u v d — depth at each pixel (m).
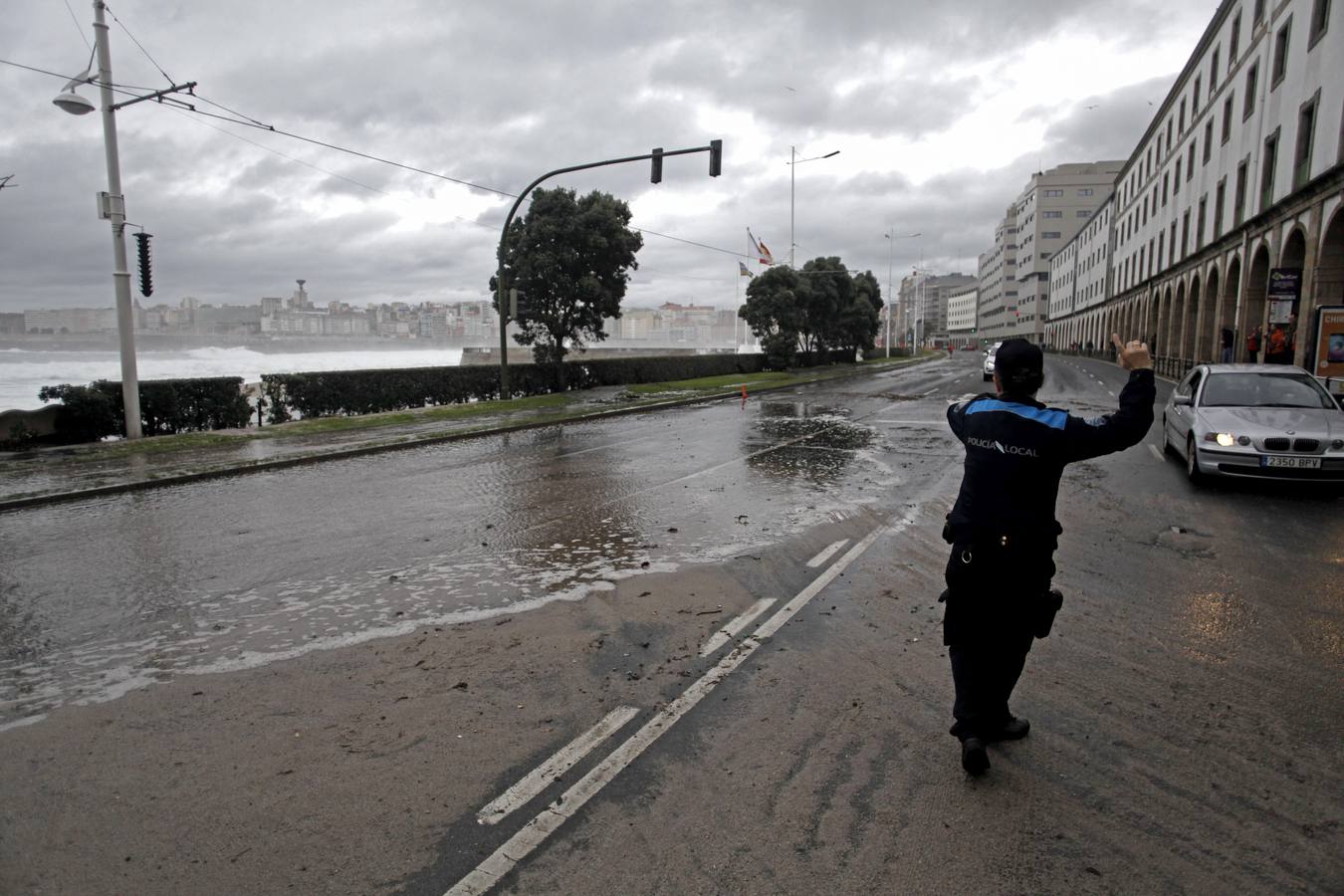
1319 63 22.75
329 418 18.11
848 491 9.71
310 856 2.78
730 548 7.02
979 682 3.27
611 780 3.25
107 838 2.90
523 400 23.53
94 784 3.27
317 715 3.88
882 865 2.71
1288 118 25.36
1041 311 124.88
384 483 10.73
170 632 5.07
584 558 6.73
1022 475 3.12
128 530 8.09
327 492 10.10
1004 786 3.19
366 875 2.68
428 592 5.81
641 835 2.88
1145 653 4.58
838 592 5.73
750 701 3.97
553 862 2.74
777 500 9.16
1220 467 9.32
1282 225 25.45
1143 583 5.89
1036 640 4.78
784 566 6.41
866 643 4.74
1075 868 2.70
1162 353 48.34
